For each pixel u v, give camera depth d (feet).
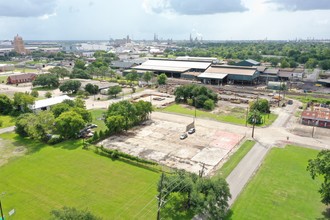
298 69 629.92
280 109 341.41
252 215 136.56
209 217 128.67
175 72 566.36
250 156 206.08
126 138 239.50
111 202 145.59
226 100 383.65
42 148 214.69
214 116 309.42
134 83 503.61
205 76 496.64
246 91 434.71
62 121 228.22
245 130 264.72
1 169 179.42
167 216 133.69
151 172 179.32
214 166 188.85
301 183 167.63
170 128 266.98
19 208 139.44
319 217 135.13
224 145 226.58
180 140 236.22
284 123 287.48
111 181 166.81
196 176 144.46
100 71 556.51
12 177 169.68
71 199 147.64
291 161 197.88
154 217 133.69
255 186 163.84
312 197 152.66
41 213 135.85
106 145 222.89
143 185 162.91
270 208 142.51
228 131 260.83
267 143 232.12
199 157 203.00
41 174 173.68
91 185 161.79
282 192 157.58
